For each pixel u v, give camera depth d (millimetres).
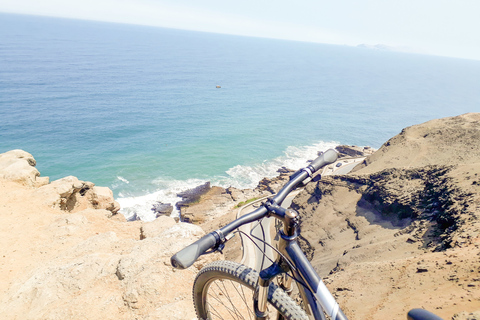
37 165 103250
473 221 40688
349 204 69500
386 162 86812
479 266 26797
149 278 11945
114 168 105875
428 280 28656
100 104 184000
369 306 28891
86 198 28984
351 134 183500
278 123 183375
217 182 104875
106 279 12719
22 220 20391
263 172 115188
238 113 197375
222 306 10508
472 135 85000
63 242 18125
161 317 9906
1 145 113062
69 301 11773
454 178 55906
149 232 19453
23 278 14531
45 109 160250
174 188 97062
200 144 135500
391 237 51938
